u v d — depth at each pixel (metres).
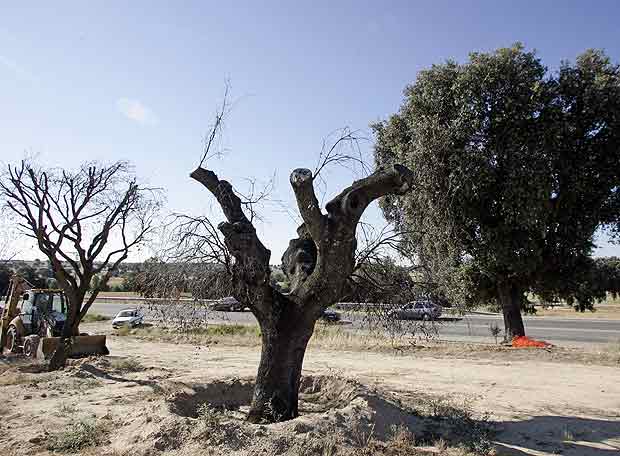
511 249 17.80
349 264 8.73
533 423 9.45
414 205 18.11
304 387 12.07
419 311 11.15
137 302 59.06
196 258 8.80
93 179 15.57
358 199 8.75
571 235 18.11
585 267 18.48
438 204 17.61
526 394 12.20
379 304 10.03
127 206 15.98
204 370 16.77
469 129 17.52
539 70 17.78
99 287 16.02
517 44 17.91
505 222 17.31
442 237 17.06
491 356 17.94
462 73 18.05
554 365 16.16
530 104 17.03
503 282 19.84
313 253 9.82
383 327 10.16
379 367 16.75
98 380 13.85
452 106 18.23
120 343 26.33
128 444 7.39
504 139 17.39
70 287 15.64
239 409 10.41
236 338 26.50
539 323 31.89
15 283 20.55
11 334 19.73
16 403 10.91
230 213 9.27
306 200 8.38
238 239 8.74
